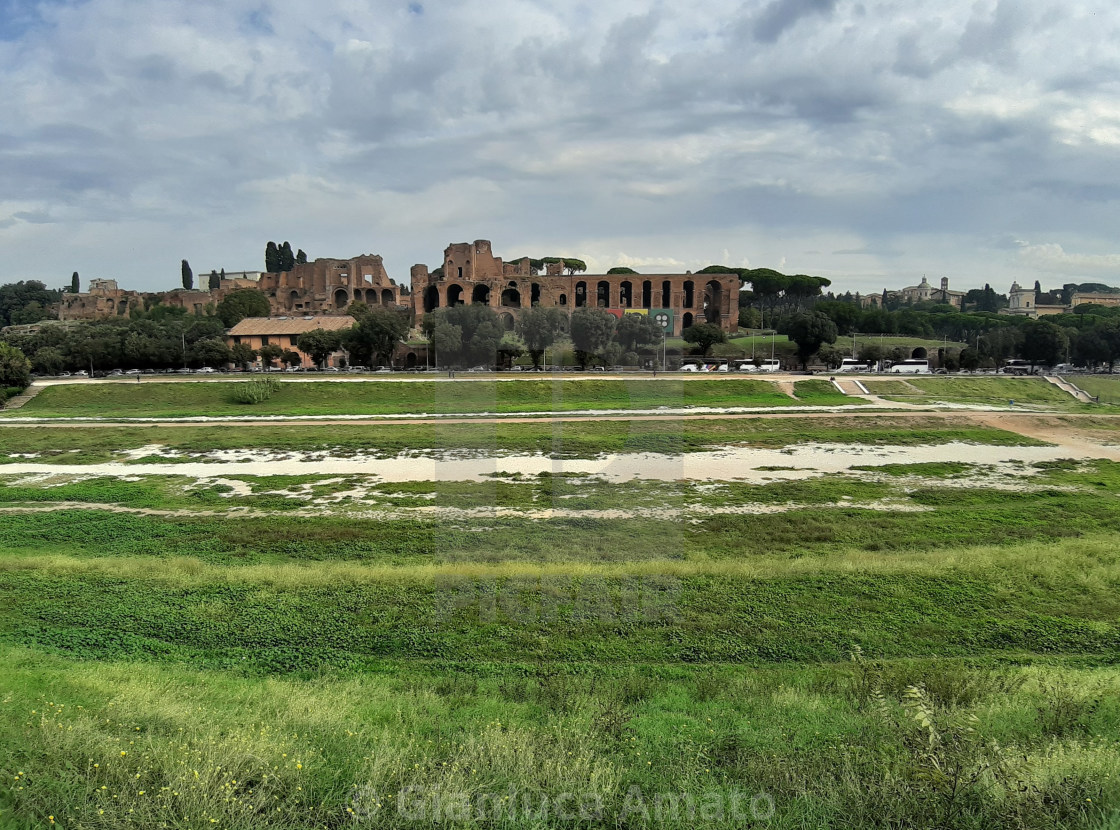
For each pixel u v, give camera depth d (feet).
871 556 53.01
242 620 38.63
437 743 20.75
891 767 19.21
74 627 37.73
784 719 24.39
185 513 72.43
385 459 101.55
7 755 18.75
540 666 29.60
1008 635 36.99
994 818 16.72
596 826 16.57
